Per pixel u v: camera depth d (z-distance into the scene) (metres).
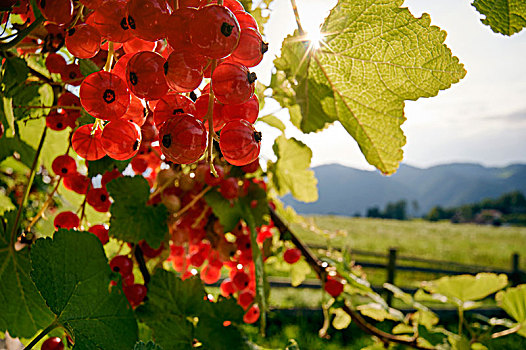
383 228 30.14
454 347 1.79
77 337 0.70
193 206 1.16
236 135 0.50
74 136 0.66
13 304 0.85
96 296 0.74
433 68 0.74
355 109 0.89
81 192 0.93
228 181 1.08
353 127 0.92
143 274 0.99
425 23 0.70
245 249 1.22
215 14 0.45
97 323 0.73
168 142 0.48
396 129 0.87
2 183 1.35
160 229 0.98
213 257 1.29
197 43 0.45
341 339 5.83
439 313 6.92
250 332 5.05
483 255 20.11
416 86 0.78
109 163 0.83
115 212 0.93
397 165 0.90
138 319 0.93
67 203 1.33
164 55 0.62
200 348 0.96
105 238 0.95
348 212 172.75
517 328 1.90
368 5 0.70
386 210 98.50
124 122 0.56
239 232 1.22
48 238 0.71
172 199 1.04
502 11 0.58
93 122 0.68
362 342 5.74
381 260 13.30
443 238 26.14
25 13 0.70
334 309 1.62
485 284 2.06
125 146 0.55
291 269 1.75
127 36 0.53
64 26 0.66
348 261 1.96
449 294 2.12
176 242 1.12
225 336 0.99
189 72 0.46
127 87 0.55
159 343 0.93
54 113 0.85
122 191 0.94
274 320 6.25
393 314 2.04
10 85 0.78
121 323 0.76
